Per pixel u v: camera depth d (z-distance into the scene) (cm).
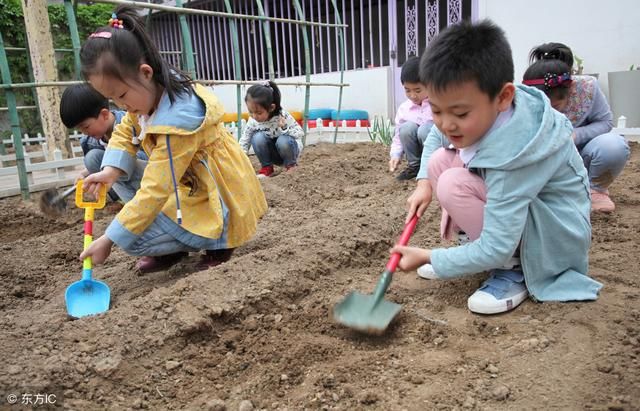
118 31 218
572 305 200
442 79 171
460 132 180
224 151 262
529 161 181
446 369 170
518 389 156
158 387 173
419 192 239
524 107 190
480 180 200
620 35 641
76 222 428
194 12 513
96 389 169
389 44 875
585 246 208
